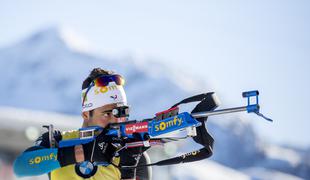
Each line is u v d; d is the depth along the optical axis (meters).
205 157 11.29
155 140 11.52
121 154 11.80
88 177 11.90
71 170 11.95
